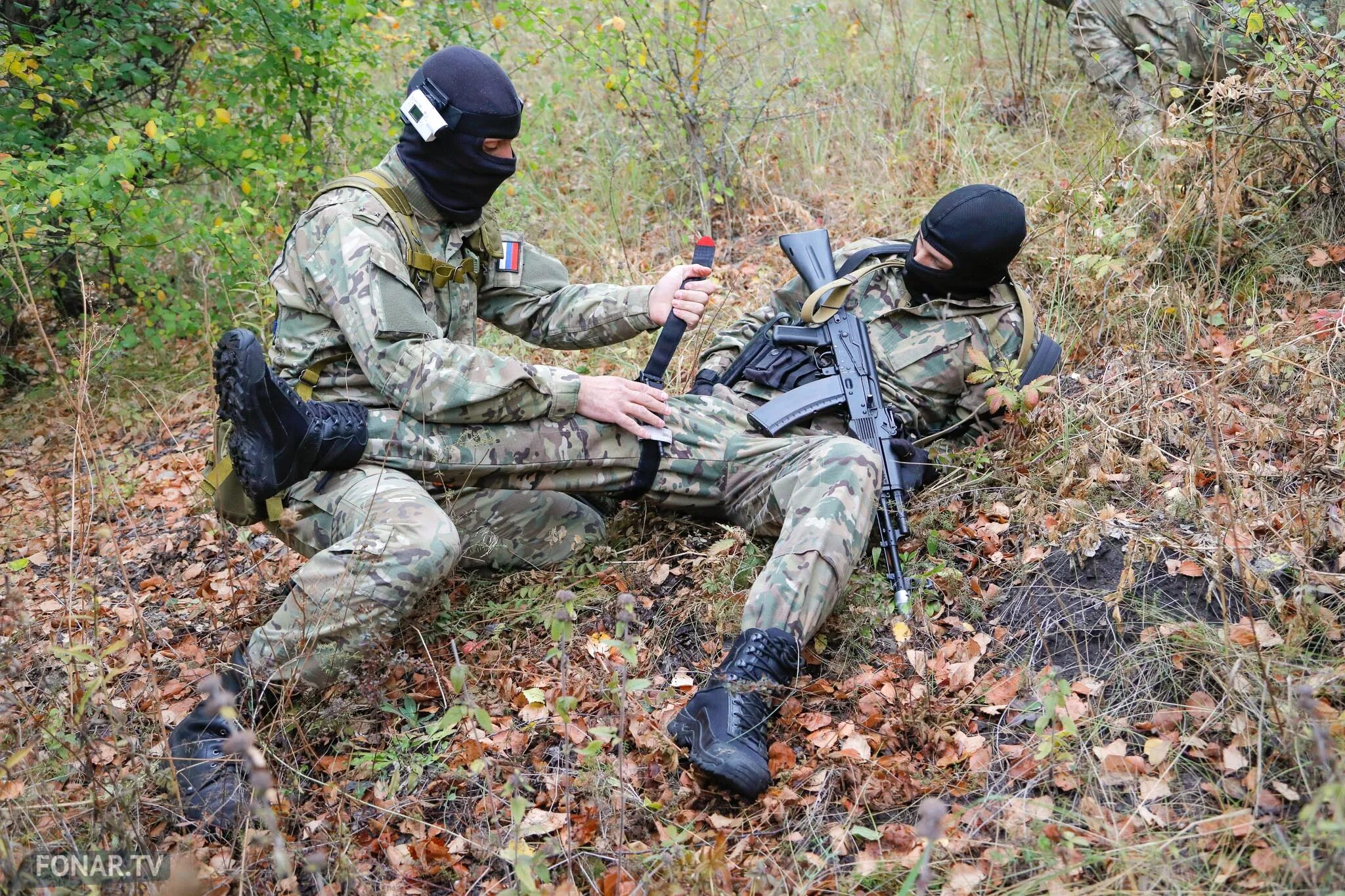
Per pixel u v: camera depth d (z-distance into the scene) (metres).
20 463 5.06
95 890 2.27
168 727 2.94
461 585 3.43
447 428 3.11
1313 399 3.21
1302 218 4.04
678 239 5.50
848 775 2.52
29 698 3.03
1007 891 2.15
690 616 3.13
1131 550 2.82
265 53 5.21
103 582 3.89
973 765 2.48
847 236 5.12
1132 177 4.19
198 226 5.00
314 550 3.11
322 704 2.90
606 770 2.55
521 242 3.54
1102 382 3.67
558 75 6.74
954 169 5.19
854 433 3.34
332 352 3.14
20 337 6.10
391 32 5.57
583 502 3.54
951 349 3.53
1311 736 2.21
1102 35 4.74
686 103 5.55
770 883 2.27
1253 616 2.65
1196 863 2.13
